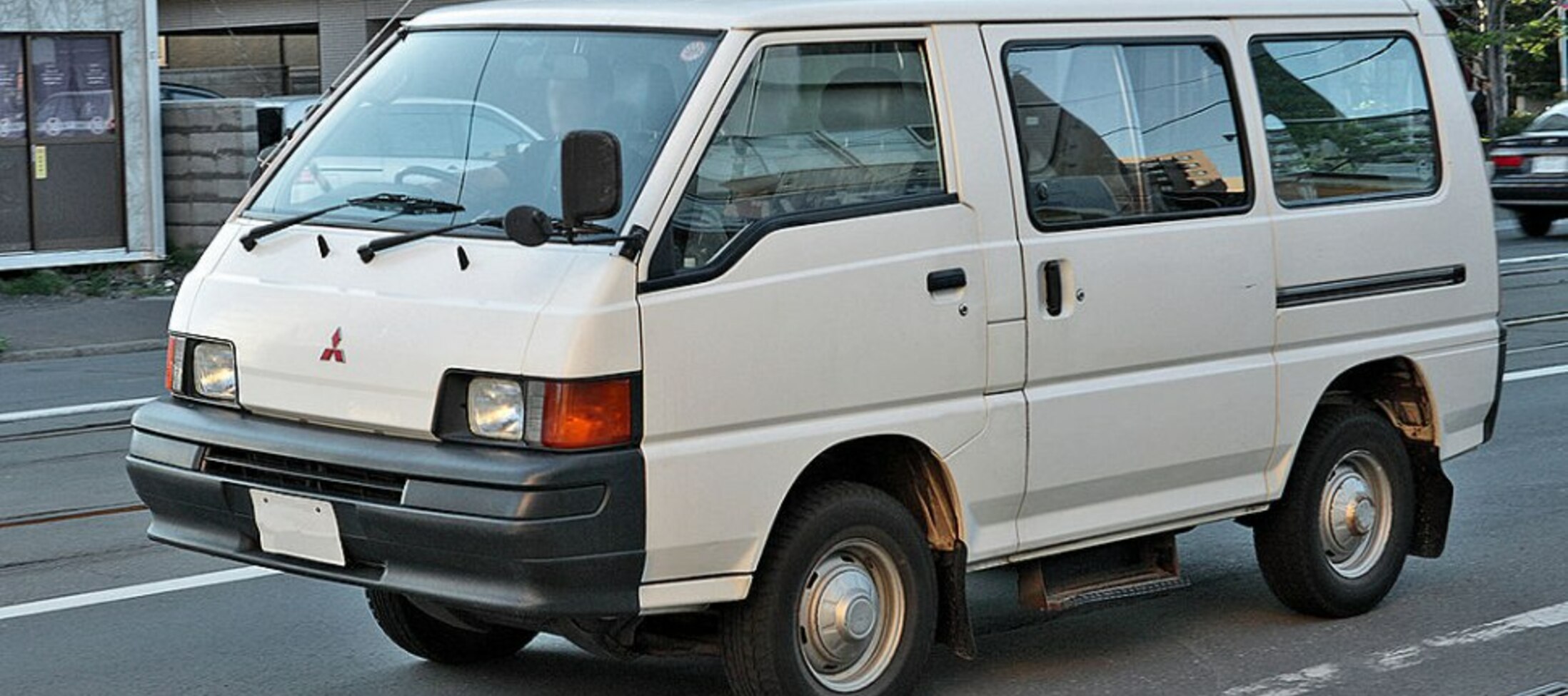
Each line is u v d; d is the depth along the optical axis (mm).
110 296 21844
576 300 6094
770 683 6648
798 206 6598
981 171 7055
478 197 6664
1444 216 8789
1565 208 26766
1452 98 8922
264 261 6871
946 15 7055
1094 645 8422
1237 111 7992
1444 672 8016
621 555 6152
